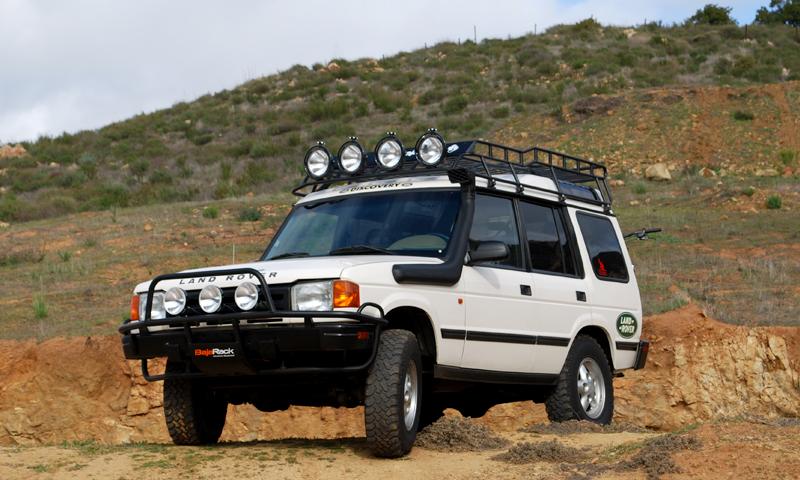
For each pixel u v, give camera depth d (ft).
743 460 16.92
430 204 24.13
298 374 21.35
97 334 44.14
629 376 43.42
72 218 83.92
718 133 109.81
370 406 19.85
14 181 120.98
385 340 20.51
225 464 19.49
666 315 44.88
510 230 25.66
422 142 24.17
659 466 17.16
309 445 22.79
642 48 176.24
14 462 19.45
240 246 67.87
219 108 162.91
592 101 122.11
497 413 39.86
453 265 22.41
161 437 40.96
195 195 105.29
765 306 47.44
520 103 139.74
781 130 109.09
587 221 29.55
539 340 25.52
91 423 41.29
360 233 24.18
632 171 101.40
